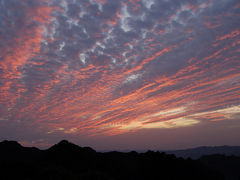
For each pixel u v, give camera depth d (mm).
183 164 33906
